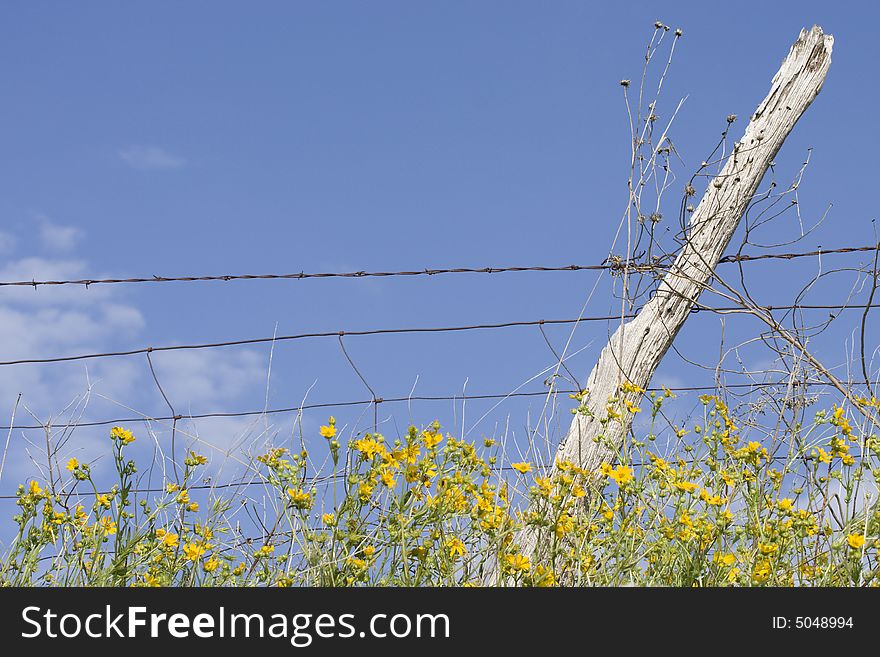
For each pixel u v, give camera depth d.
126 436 3.06
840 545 3.01
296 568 3.03
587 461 3.97
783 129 4.42
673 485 3.19
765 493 3.32
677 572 3.08
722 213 4.35
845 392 3.54
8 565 3.02
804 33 4.55
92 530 3.16
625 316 4.27
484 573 3.04
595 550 3.10
